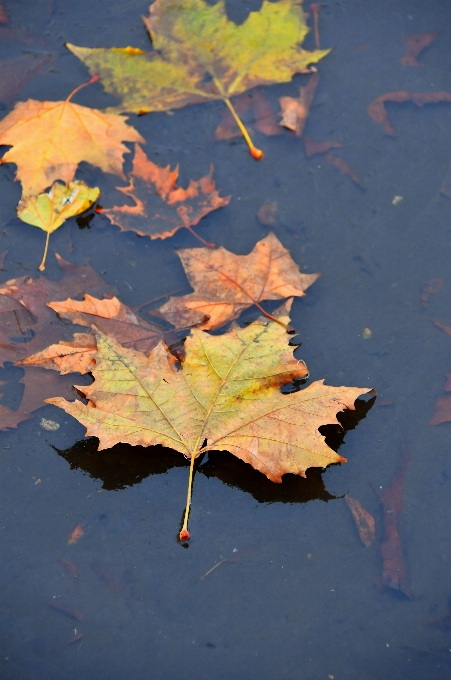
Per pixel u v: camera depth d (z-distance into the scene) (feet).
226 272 4.26
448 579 4.10
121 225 4.33
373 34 4.59
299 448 4.06
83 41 4.54
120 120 4.41
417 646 4.06
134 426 4.08
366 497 4.15
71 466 4.15
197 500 4.13
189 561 4.09
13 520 4.12
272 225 4.38
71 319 4.23
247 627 4.06
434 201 4.42
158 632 4.05
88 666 4.03
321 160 4.45
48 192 4.36
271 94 4.50
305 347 4.26
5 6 4.59
